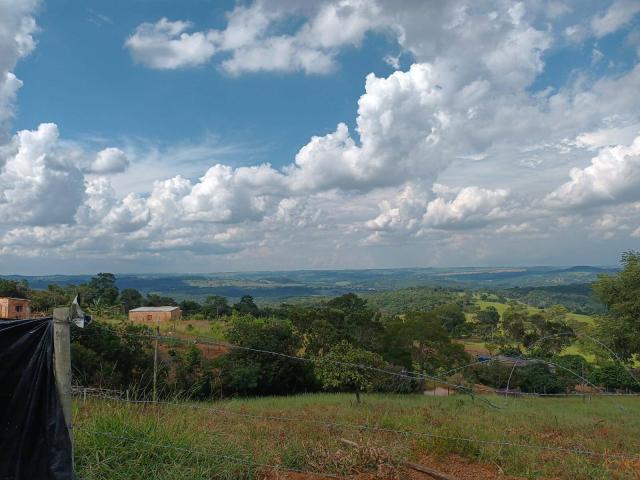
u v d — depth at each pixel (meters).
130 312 58.06
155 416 6.33
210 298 67.62
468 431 9.83
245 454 6.02
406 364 32.88
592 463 7.57
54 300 43.91
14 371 4.09
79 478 4.70
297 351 30.97
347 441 7.60
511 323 41.28
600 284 31.03
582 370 26.27
